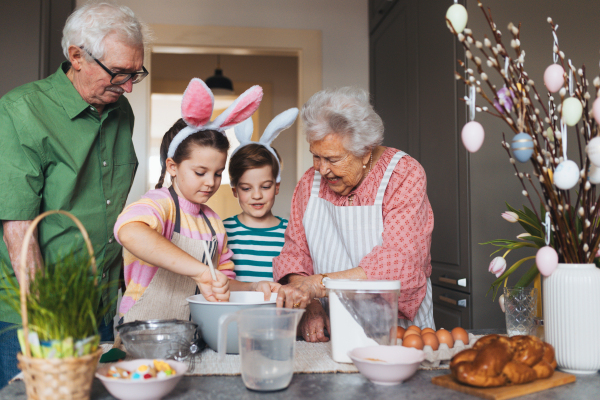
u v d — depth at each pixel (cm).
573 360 84
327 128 110
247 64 467
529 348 76
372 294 85
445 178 217
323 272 130
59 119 129
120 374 70
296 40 307
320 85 308
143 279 116
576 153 192
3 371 122
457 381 75
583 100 90
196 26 297
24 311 61
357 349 80
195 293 121
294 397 70
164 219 111
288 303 100
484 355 72
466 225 200
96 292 69
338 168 116
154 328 85
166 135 130
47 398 62
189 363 85
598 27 204
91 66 121
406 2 256
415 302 115
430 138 230
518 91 84
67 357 62
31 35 228
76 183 131
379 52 296
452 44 209
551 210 89
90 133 134
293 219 140
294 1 308
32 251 119
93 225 137
